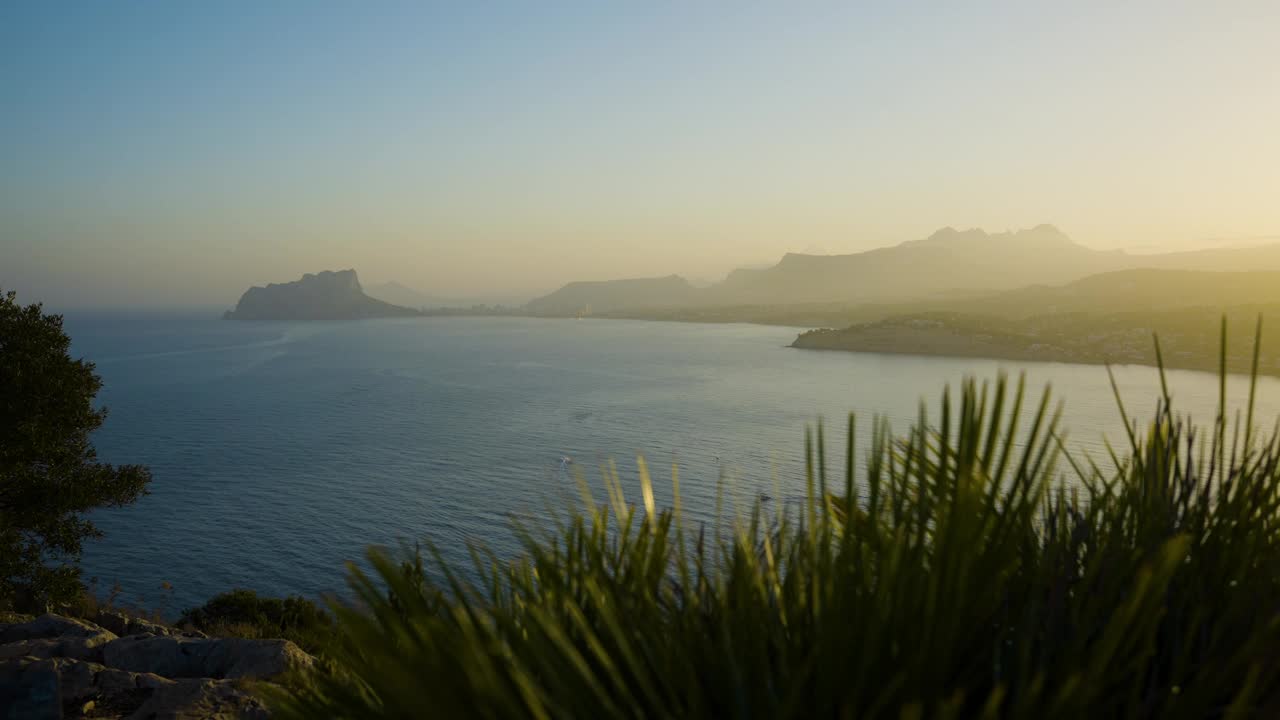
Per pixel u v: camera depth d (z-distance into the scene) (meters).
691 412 143.25
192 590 61.78
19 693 4.88
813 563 1.39
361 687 1.69
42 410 17.23
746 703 1.17
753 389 176.50
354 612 1.18
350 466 104.00
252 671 6.70
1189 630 1.23
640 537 1.63
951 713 0.85
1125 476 1.66
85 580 63.09
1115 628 0.99
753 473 86.12
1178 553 1.05
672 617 1.46
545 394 174.00
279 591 61.41
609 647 1.44
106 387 195.25
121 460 108.88
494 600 1.54
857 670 1.06
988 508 1.12
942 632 1.07
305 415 146.88
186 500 87.81
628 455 103.88
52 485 17.36
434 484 92.69
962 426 1.12
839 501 1.62
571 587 1.64
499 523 75.62
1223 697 1.22
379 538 72.81
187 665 7.05
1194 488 1.50
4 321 17.55
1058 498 1.59
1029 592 1.35
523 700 1.24
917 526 1.18
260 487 93.31
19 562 16.11
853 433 1.26
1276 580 1.39
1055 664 1.20
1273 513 1.56
